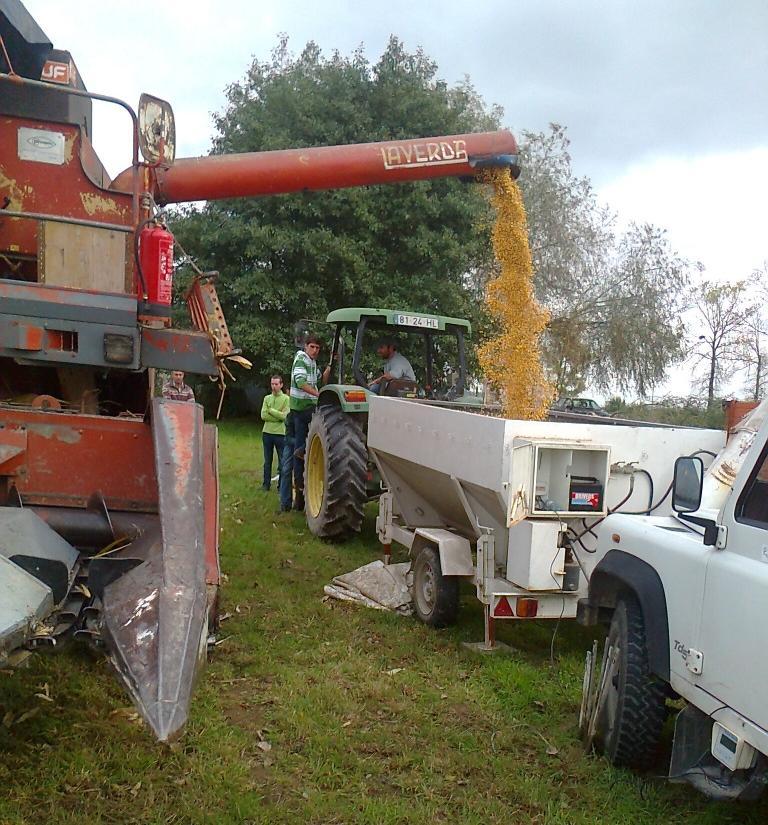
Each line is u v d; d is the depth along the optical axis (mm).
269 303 19078
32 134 4516
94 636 3039
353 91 20328
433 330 8344
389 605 5789
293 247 18750
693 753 3127
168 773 3311
